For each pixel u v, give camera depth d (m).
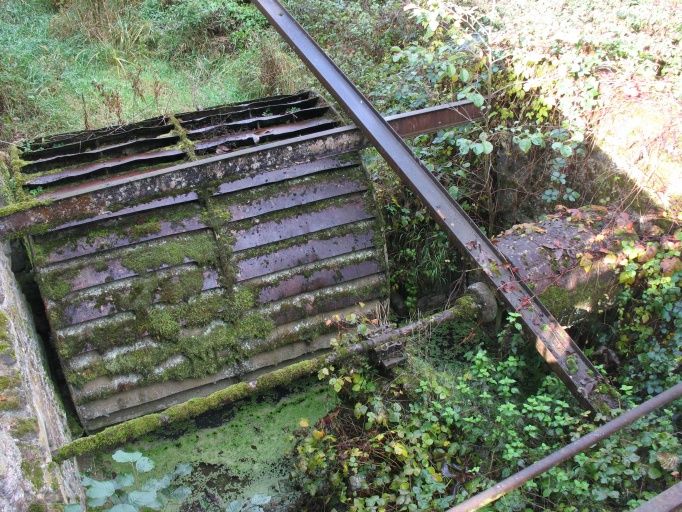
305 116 5.62
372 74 6.95
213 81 7.93
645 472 3.06
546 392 3.91
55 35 8.20
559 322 4.10
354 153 4.87
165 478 3.31
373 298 4.97
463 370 4.24
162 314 4.34
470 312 3.90
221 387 4.63
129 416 4.41
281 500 3.98
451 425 3.76
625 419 2.67
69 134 5.47
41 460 2.78
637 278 4.11
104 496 2.94
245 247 4.55
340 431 4.02
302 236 4.71
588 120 4.76
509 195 5.58
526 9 6.05
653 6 5.79
